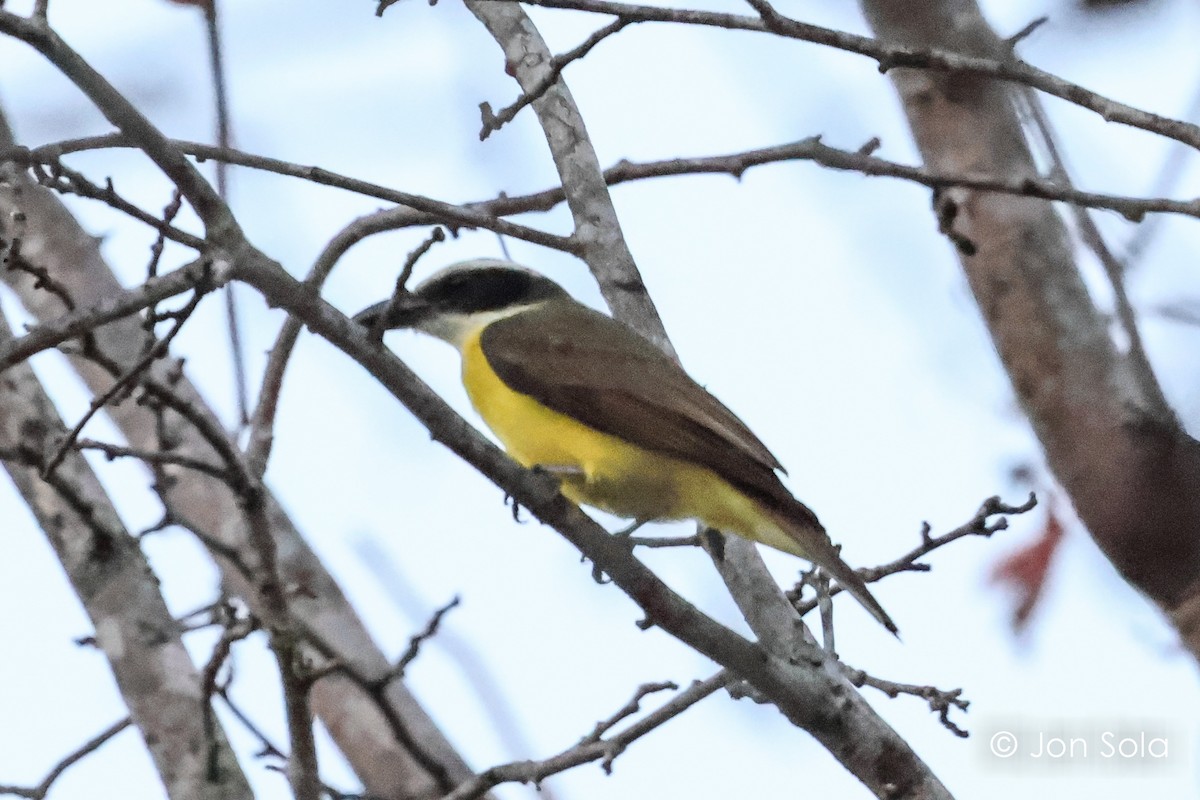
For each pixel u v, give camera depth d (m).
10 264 10.65
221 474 9.72
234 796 10.95
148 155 9.03
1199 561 11.36
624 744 10.72
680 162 13.23
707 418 12.06
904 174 11.48
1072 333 12.12
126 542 11.76
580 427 12.38
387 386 9.95
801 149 12.27
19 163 9.88
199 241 9.47
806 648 11.20
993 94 12.83
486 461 10.30
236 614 11.20
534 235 12.84
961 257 12.75
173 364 14.01
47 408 11.86
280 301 9.40
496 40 13.91
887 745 10.91
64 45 8.66
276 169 11.46
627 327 12.95
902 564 11.91
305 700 9.60
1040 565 11.74
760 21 10.12
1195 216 10.74
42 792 11.62
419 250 9.45
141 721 11.30
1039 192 11.05
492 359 12.84
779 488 11.77
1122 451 11.64
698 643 10.58
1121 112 9.88
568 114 13.64
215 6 12.09
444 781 13.16
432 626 11.50
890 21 12.64
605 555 10.48
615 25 10.55
